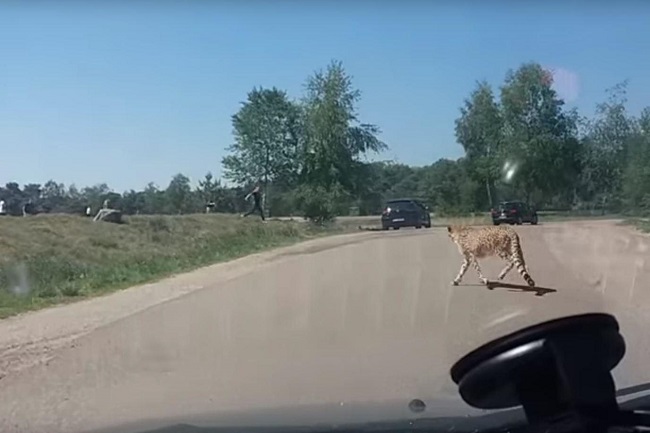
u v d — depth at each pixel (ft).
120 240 85.76
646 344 27.09
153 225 100.63
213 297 47.44
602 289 43.86
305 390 23.59
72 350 31.91
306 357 29.12
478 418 12.85
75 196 145.18
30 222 83.82
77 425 19.99
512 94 139.33
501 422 12.07
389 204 130.31
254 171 207.00
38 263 63.26
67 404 22.70
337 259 69.46
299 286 51.03
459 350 28.19
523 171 133.39
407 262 63.52
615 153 127.75
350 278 53.88
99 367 28.35
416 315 37.32
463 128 141.69
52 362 29.48
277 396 22.85
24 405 22.74
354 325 35.65
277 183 203.31
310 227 128.98
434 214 140.87
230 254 81.92
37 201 135.64
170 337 34.19
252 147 206.69
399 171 184.85
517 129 137.59
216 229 106.22
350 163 177.58
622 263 57.88
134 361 29.30
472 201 137.08
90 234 84.89
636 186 120.78
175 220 107.55
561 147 133.90
